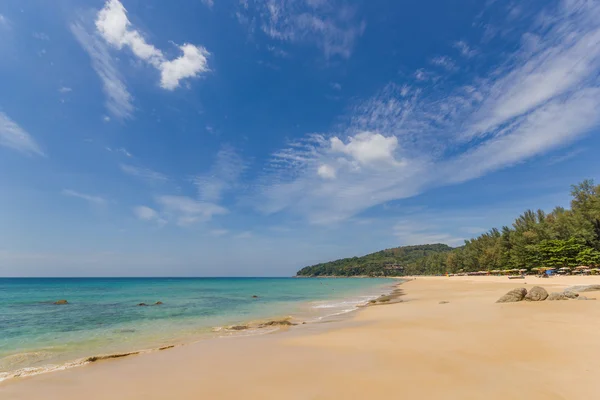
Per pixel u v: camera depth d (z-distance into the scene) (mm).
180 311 25656
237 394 6488
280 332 14477
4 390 7355
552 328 11000
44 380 8016
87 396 6848
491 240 109875
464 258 127562
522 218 90438
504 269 89125
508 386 6078
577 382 6109
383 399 5762
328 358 8859
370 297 39688
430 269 174375
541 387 5961
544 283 41156
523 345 8930
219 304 31906
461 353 8555
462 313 16438
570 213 68750
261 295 46594
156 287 77875
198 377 7770
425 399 5668
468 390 5969
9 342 13820
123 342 13539
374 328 13766
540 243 68062
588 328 10750
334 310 25094
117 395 6812
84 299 39062
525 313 14758
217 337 13898
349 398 5898
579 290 23516
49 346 12930
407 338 10977
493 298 24391
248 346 11258
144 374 8242
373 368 7641
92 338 14492
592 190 66125
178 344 12273
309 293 51500
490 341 9672
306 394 6242
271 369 8086
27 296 44812
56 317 22109
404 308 21875
